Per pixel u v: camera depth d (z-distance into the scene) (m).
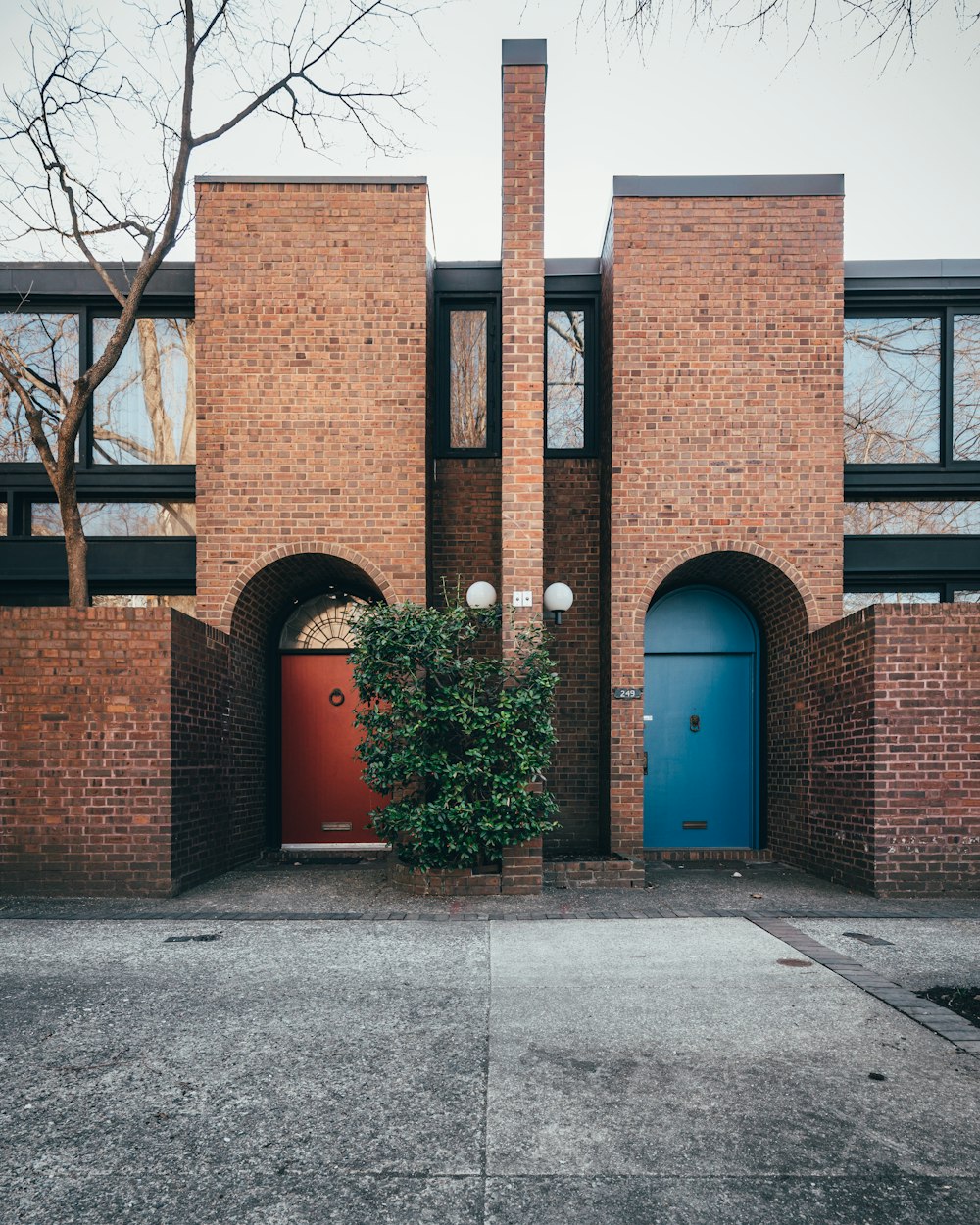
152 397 10.73
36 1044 4.20
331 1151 3.17
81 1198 2.87
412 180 9.83
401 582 9.74
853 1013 4.62
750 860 10.38
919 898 7.78
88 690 7.79
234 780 9.65
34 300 10.69
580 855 9.55
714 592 11.05
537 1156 3.12
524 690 7.96
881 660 7.94
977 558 10.51
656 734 10.91
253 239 9.84
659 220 9.88
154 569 10.52
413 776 7.92
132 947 6.04
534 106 8.59
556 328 11.00
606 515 10.23
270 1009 4.68
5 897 7.66
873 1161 3.09
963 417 10.67
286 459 9.79
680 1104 3.53
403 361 9.83
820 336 9.85
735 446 9.82
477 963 5.59
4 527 10.74
